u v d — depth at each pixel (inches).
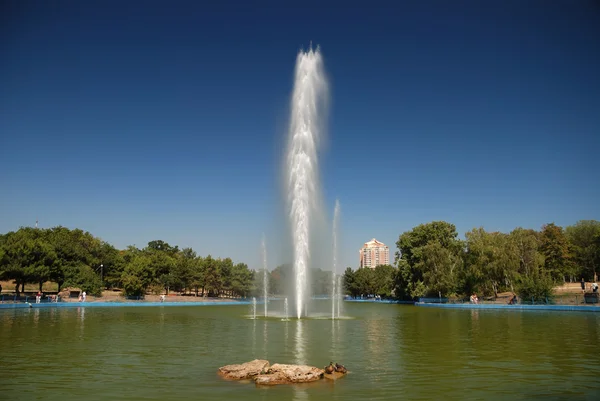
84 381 616.1
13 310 2257.6
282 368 633.6
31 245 2896.2
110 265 4136.3
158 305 3245.6
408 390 568.7
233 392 557.0
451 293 3540.8
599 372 679.7
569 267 4188.0
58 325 1422.2
